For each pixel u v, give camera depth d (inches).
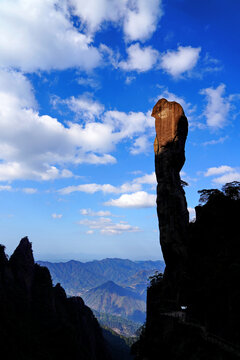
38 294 5590.6
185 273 2898.6
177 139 3464.6
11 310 4557.1
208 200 3395.7
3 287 4896.7
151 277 4165.8
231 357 1656.0
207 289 2335.1
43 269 6240.2
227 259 2443.4
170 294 3073.3
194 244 3100.4
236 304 1974.7
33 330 4719.5
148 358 2610.7
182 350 2037.4
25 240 6003.9
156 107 3686.0
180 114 3496.6
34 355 4074.8
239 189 3230.8
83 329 6628.9
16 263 5497.1
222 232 2849.4
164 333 2409.0
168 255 3260.3
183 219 3294.8
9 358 3604.8
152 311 3257.9
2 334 3811.5
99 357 7007.9
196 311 2384.4
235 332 1834.4
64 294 7180.1
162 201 3393.2
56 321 5442.9
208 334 1948.8
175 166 3472.0
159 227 3385.8
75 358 4822.8
